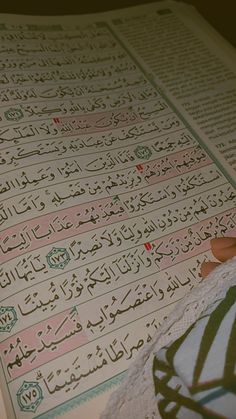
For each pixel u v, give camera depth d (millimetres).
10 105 486
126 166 458
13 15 603
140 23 644
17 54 551
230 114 519
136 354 336
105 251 389
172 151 478
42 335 339
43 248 382
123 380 313
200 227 416
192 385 278
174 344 306
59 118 489
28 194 415
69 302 356
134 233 405
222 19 667
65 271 372
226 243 389
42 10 640
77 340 339
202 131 500
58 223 399
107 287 368
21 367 326
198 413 270
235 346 280
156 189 442
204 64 583
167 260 390
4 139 453
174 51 600
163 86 551
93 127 490
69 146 463
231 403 264
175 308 344
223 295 327
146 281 375
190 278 380
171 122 508
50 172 435
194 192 443
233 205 435
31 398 314
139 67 576
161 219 418
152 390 299
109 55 586
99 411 312
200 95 541
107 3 669
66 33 605
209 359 283
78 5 656
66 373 325
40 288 360
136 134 491
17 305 351
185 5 680
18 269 368
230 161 471
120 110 515
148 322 353
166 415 281
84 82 541
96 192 430
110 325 349
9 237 385
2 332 340
